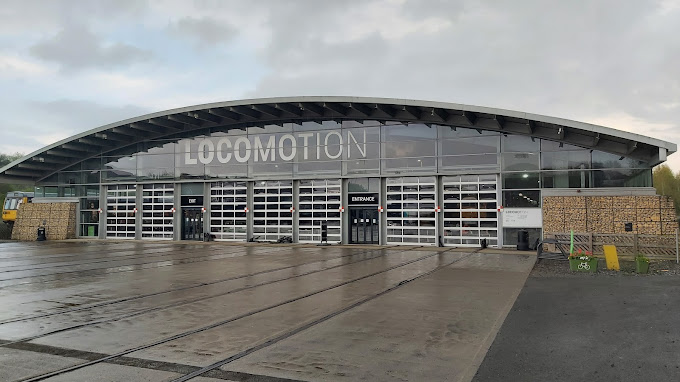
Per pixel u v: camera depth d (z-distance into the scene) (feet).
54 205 113.91
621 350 21.34
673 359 20.02
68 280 44.96
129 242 101.40
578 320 27.07
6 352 21.98
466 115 78.54
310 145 93.76
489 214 81.00
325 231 92.12
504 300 33.35
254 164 98.07
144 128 102.27
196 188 103.60
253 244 92.58
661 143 64.23
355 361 20.17
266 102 88.02
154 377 18.45
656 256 58.80
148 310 30.89
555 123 70.23
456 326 26.02
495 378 17.98
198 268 53.62
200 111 94.22
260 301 33.55
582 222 72.23
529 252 71.41
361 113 88.17
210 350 21.93
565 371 18.70
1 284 42.60
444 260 60.95
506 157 79.61
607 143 73.20
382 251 75.66
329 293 36.65
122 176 109.91
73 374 18.88
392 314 29.04
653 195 69.36
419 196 86.02
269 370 19.13
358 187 90.43
